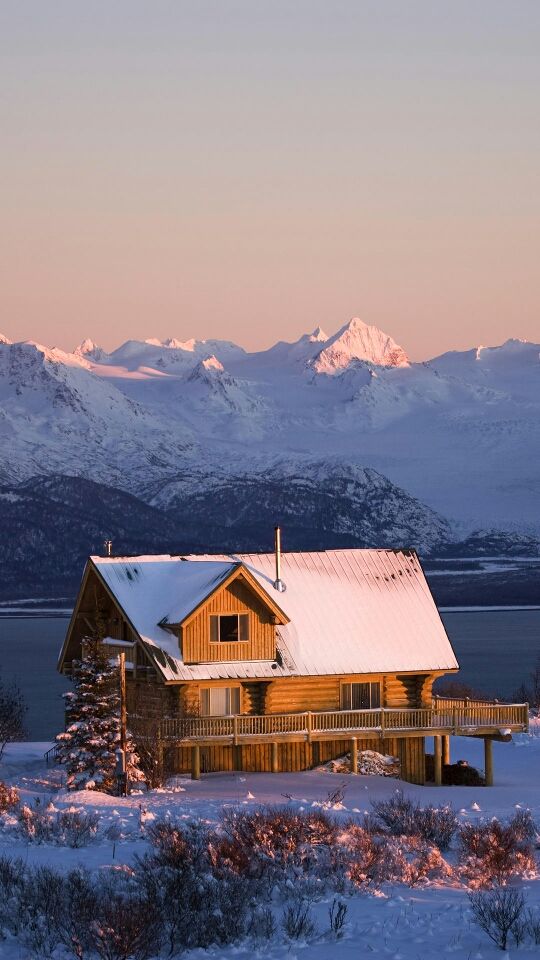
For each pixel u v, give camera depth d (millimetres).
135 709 130125
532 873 67750
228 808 91562
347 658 135000
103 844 72750
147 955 48656
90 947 48375
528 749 165750
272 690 132125
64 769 132250
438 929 54250
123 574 134125
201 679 126250
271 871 62250
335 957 49719
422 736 137500
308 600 139625
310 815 74000
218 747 131250
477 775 138625
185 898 54125
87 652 123188
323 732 132125
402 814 82125
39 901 52656
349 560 146875
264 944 51344
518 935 51906
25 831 74938
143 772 118188
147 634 128250
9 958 47750
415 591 145125
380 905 59125
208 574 131250
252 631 130875
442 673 139000
